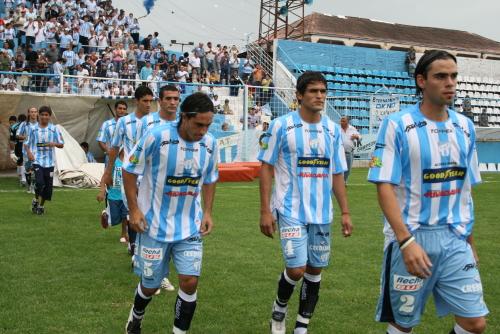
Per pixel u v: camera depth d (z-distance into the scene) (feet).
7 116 53.57
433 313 16.60
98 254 23.34
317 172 14.60
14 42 71.51
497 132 75.77
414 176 10.49
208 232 13.82
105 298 17.60
